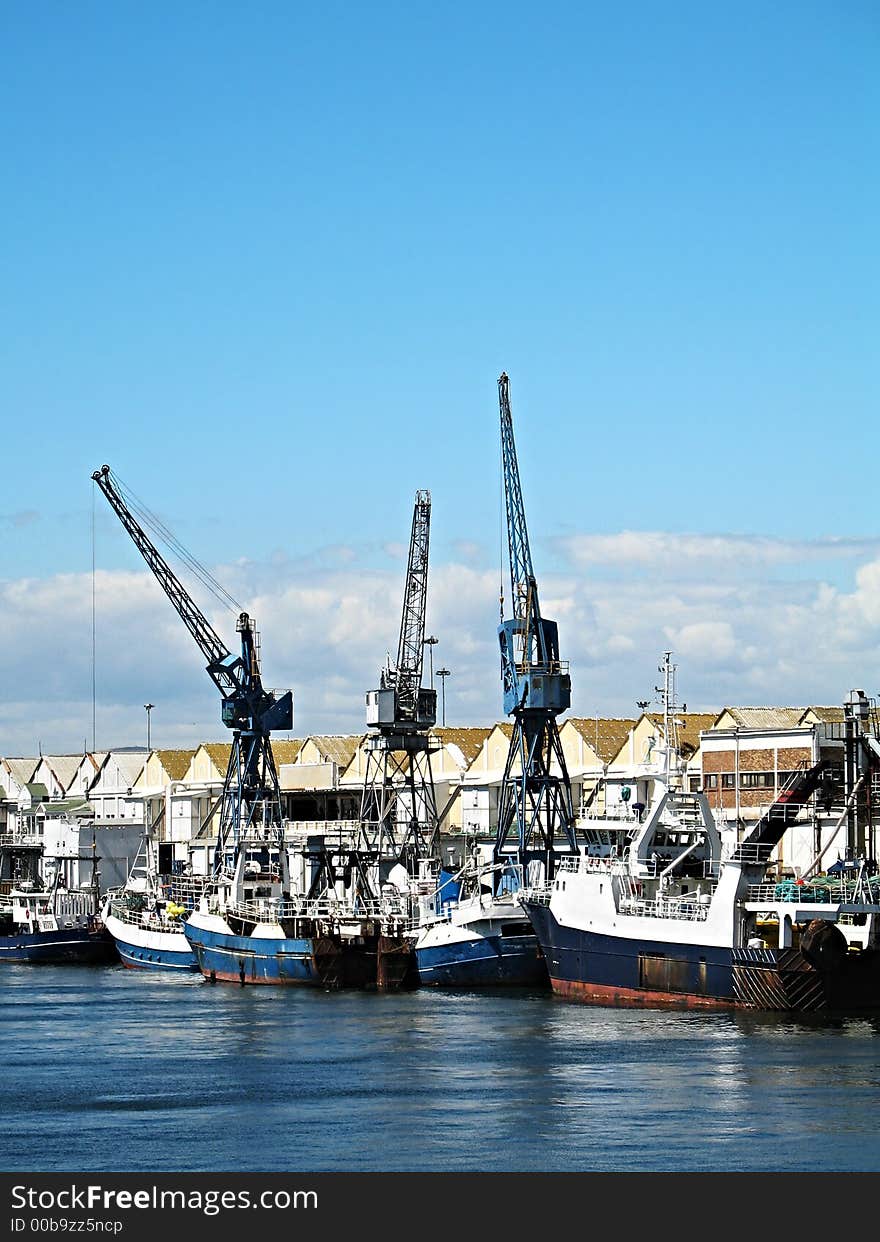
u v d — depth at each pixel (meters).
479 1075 95.50
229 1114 87.44
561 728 197.88
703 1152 77.75
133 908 179.12
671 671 128.25
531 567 160.50
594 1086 91.19
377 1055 103.62
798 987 111.88
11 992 146.00
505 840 156.75
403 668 179.00
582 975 125.44
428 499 185.12
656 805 126.25
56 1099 92.25
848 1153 77.25
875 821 127.19
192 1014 126.00
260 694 167.62
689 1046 102.00
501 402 165.50
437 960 139.25
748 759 166.75
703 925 116.62
